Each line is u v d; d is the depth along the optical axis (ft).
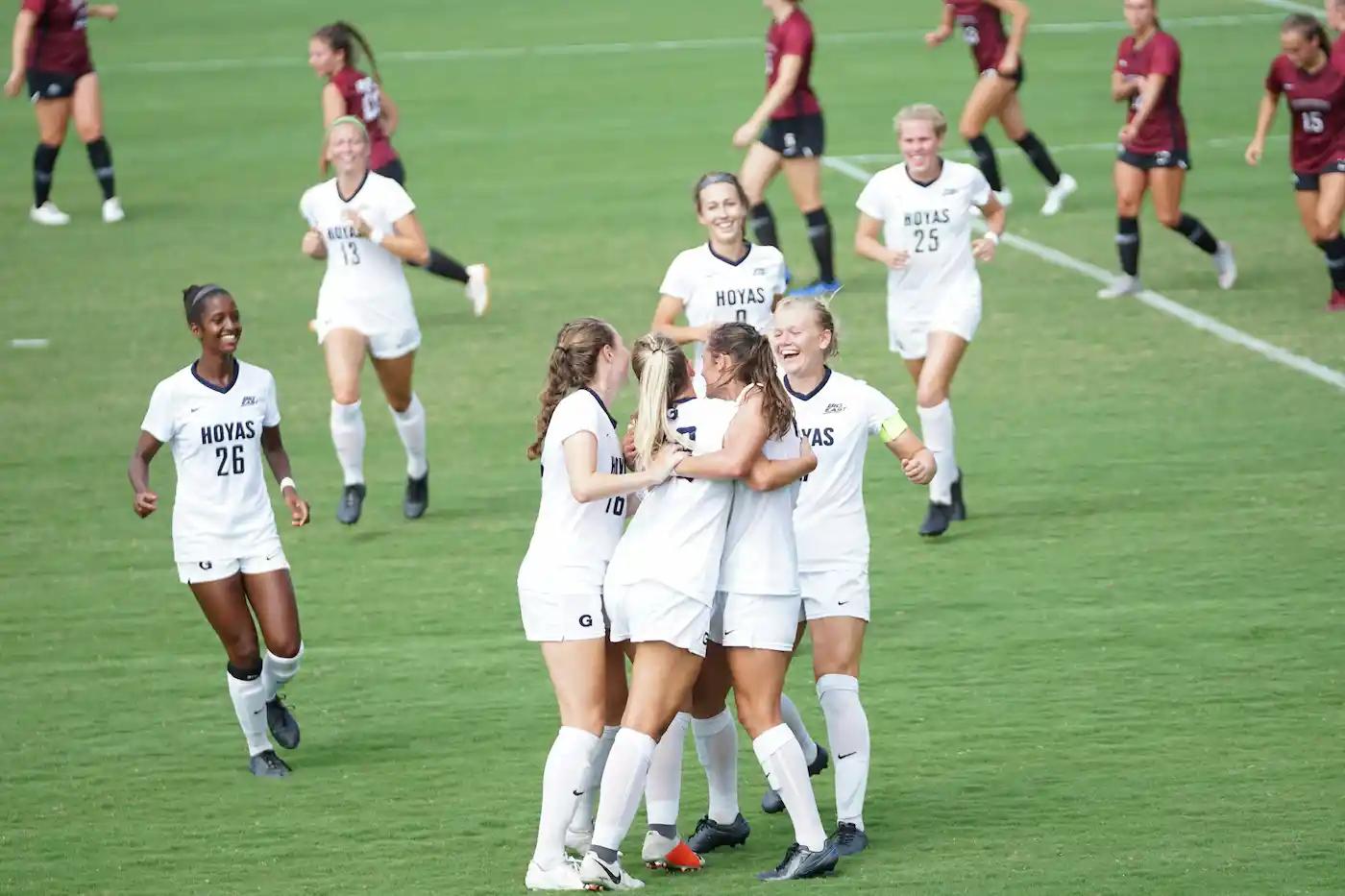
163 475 128.77
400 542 116.16
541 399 72.69
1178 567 106.93
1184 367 146.20
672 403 71.41
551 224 201.67
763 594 69.77
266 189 221.05
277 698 85.66
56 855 73.97
